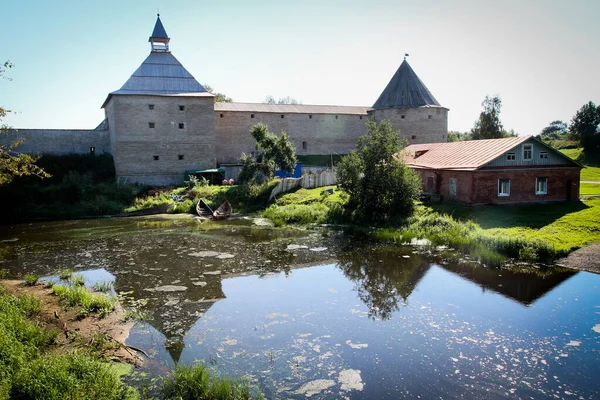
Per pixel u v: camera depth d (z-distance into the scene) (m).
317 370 7.91
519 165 22.62
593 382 7.36
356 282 13.22
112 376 7.39
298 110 47.78
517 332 9.36
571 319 9.98
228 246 18.58
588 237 16.16
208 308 11.16
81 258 16.78
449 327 9.69
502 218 19.52
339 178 23.92
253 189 31.22
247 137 45.47
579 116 60.38
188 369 7.79
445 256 16.00
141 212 30.09
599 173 37.72
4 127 14.50
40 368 7.20
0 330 8.46
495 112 54.03
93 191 32.88
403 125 46.38
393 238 18.81
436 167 25.30
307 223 23.92
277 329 9.77
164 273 14.45
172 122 38.56
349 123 49.91
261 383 7.52
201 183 35.56
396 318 10.27
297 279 13.66
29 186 31.55
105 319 10.34
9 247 19.19
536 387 7.24
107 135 41.66
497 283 12.69
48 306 10.98
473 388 7.23
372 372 7.80
